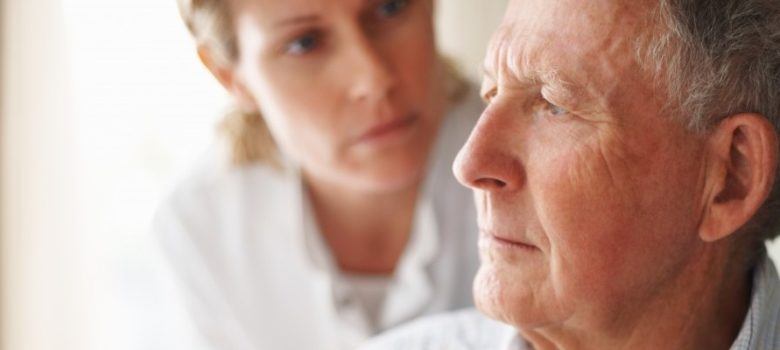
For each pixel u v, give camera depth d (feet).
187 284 5.09
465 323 3.61
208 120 6.36
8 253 6.26
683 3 2.41
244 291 5.03
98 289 6.49
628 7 2.46
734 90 2.47
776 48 2.47
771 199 2.70
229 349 5.15
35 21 5.93
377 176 4.25
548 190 2.61
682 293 2.74
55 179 6.19
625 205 2.57
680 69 2.45
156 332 5.35
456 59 4.99
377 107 4.06
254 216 4.93
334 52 3.99
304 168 4.78
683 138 2.52
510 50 2.62
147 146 6.44
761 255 2.86
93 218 6.39
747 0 2.43
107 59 6.25
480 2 5.96
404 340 3.67
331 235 4.91
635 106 2.50
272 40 3.98
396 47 4.02
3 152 6.07
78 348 6.48
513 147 2.66
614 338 2.79
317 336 5.01
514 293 2.74
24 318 6.39
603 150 2.54
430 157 4.68
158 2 6.17
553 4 2.56
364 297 4.94
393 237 4.86
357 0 3.83
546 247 2.66
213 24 4.21
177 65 6.29
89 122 6.30
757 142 2.50
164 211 5.11
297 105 4.15
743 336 2.72
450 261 4.79
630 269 2.64
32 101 6.03
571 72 2.51
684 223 2.61
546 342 2.98
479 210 2.85
